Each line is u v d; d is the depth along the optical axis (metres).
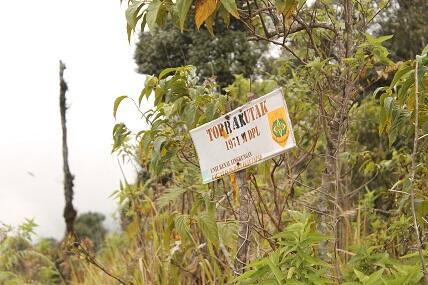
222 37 7.39
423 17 6.58
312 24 2.96
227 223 2.96
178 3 2.17
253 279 2.19
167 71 2.84
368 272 2.28
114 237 6.17
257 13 2.71
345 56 2.99
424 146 2.53
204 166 2.69
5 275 5.18
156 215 4.15
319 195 3.24
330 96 3.01
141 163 4.20
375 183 4.88
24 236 5.77
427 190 2.80
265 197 3.87
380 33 6.76
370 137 5.25
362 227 4.36
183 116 2.84
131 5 2.48
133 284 4.17
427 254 2.10
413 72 2.12
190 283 3.82
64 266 6.16
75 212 7.99
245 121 2.52
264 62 6.69
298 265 2.10
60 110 8.47
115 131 3.00
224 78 7.36
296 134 3.28
